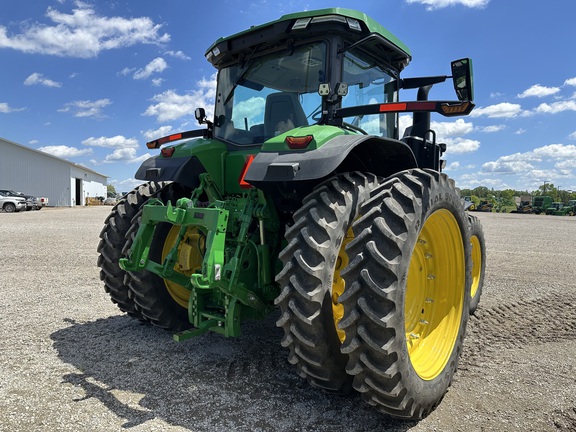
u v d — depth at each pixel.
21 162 41.41
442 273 3.10
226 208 3.37
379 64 3.84
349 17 3.16
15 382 2.91
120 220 3.92
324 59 3.26
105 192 60.78
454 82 3.17
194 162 3.48
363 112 3.10
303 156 2.56
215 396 2.75
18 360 3.30
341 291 2.71
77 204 48.19
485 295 5.58
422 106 2.95
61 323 4.24
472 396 2.84
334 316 2.60
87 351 3.50
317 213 2.50
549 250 10.31
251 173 2.65
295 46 3.40
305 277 2.40
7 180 40.62
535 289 5.93
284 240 3.29
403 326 2.29
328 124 3.19
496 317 4.64
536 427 2.46
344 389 2.61
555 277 6.81
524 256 9.23
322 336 2.42
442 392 2.67
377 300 2.22
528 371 3.25
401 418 2.45
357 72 3.57
